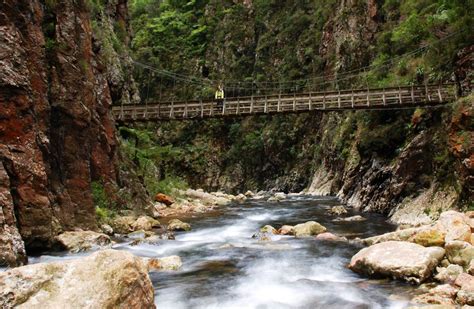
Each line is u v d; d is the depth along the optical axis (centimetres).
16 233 1029
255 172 5075
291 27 5400
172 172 5247
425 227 1153
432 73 2255
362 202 2288
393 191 1980
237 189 5112
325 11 4944
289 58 5228
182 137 5653
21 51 1225
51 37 1547
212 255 1184
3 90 1141
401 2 3500
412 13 2559
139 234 1566
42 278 570
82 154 1565
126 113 2631
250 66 5869
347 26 4294
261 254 1188
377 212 2102
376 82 3133
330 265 1058
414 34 2536
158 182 3092
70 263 599
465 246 912
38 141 1301
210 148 5497
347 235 1507
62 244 1218
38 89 1362
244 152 5200
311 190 3866
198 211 2506
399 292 810
